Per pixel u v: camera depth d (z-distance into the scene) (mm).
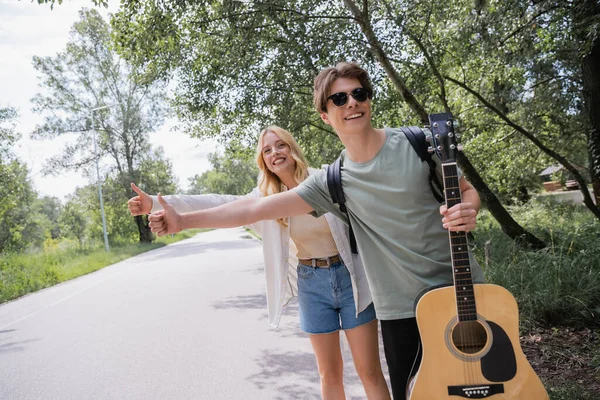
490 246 7316
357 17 7473
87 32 33219
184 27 8586
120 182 35188
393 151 2180
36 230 34750
